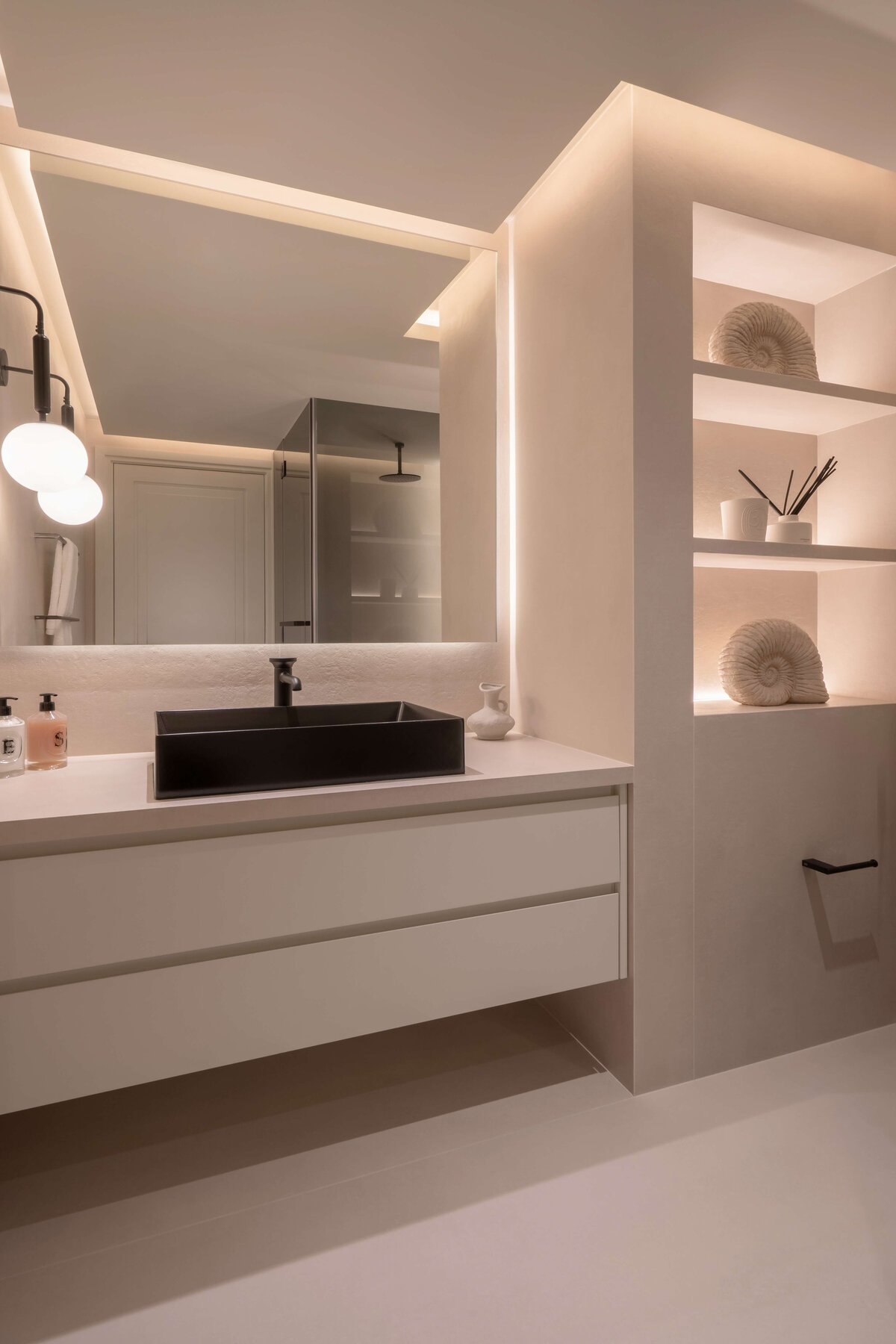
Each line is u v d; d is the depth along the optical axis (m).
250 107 1.53
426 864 1.50
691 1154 1.52
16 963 1.23
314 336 1.98
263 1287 1.22
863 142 1.70
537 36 1.36
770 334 1.96
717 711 1.83
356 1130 1.62
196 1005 1.34
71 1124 1.65
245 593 1.93
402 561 2.09
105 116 1.56
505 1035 2.00
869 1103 1.68
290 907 1.40
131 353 1.81
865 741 1.94
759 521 1.83
